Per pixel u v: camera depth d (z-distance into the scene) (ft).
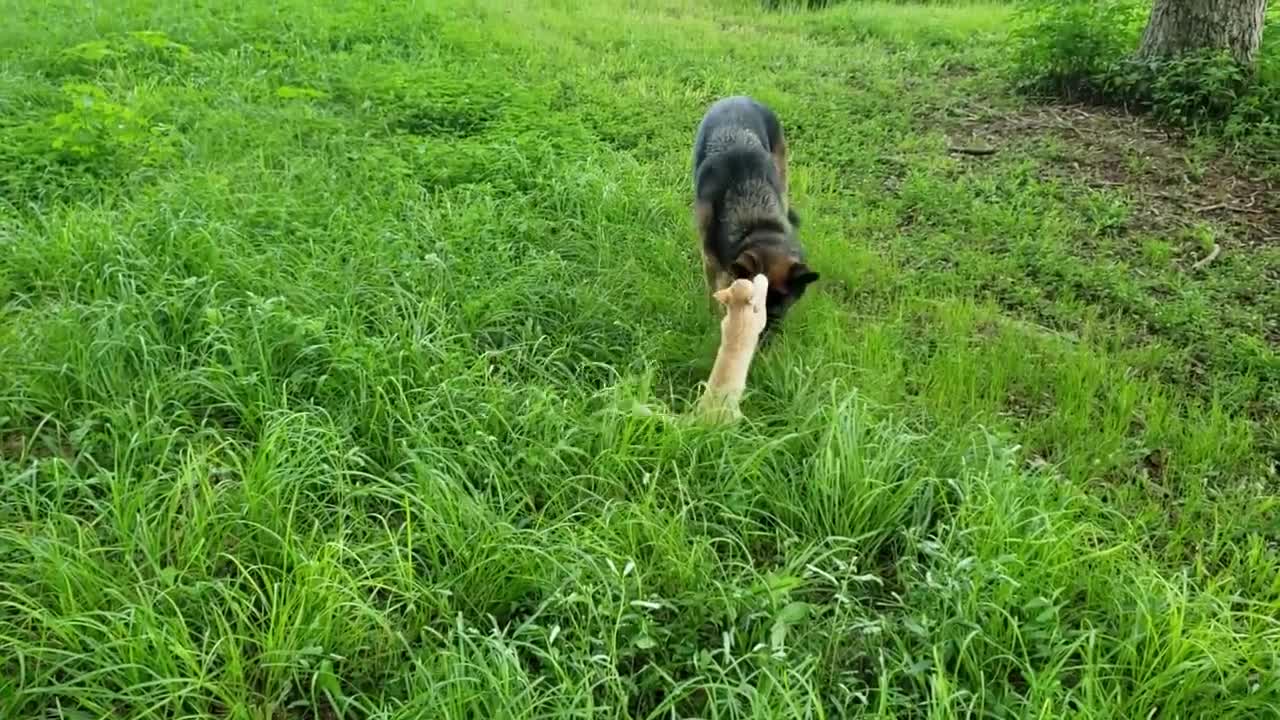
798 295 13.80
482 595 9.63
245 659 8.85
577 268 16.34
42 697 8.25
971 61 31.17
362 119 22.50
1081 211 20.13
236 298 13.46
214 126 20.71
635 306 15.38
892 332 15.08
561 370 13.58
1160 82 24.94
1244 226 19.49
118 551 9.61
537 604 9.62
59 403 11.65
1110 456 12.45
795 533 10.84
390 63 27.17
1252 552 10.48
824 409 12.23
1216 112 24.54
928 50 33.37
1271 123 23.67
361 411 11.77
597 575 9.60
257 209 16.29
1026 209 20.10
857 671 9.19
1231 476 12.37
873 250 18.42
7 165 17.78
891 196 20.89
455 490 10.48
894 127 25.07
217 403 11.94
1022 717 8.35
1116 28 27.76
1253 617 9.71
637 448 11.53
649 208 18.84
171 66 25.50
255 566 9.26
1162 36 25.95
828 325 14.89
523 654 9.23
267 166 19.22
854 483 10.94
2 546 9.30
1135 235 19.06
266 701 8.44
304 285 14.01
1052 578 9.80
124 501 9.93
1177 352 15.14
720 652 9.27
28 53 25.39
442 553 10.11
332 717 8.61
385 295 14.21
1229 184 21.38
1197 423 13.23
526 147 20.58
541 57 29.35
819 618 9.59
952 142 24.09
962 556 10.19
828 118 25.44
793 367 13.23
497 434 11.76
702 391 13.41
